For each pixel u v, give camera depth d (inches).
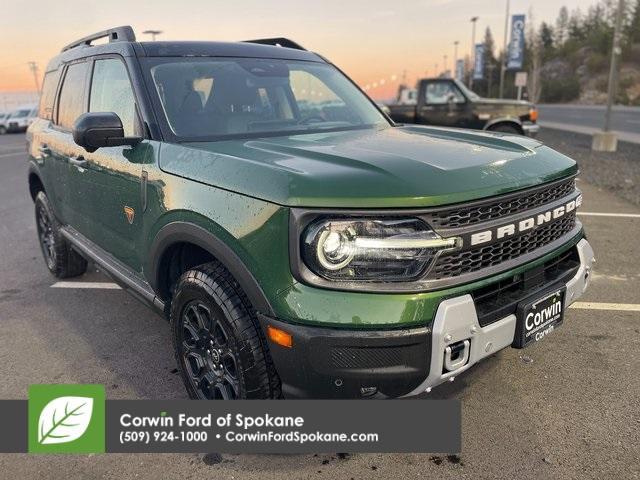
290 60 152.3
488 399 116.3
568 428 106.3
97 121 110.7
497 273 91.4
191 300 104.3
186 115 121.6
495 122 471.8
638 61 3447.3
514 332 94.7
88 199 143.4
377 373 82.3
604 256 209.0
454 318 84.0
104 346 146.1
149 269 117.4
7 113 1496.1
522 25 1443.2
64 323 161.3
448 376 86.0
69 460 101.8
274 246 84.5
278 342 85.8
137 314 167.0
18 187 423.8
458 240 85.4
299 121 137.4
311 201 81.7
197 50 137.2
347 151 99.0
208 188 96.3
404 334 81.4
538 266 100.3
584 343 140.0
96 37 154.4
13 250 240.2
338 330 81.4
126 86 128.0
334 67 164.2
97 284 194.1
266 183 87.0
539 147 113.3
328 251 81.5
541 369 127.7
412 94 700.0
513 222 92.4
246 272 88.9
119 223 128.3
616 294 172.1
